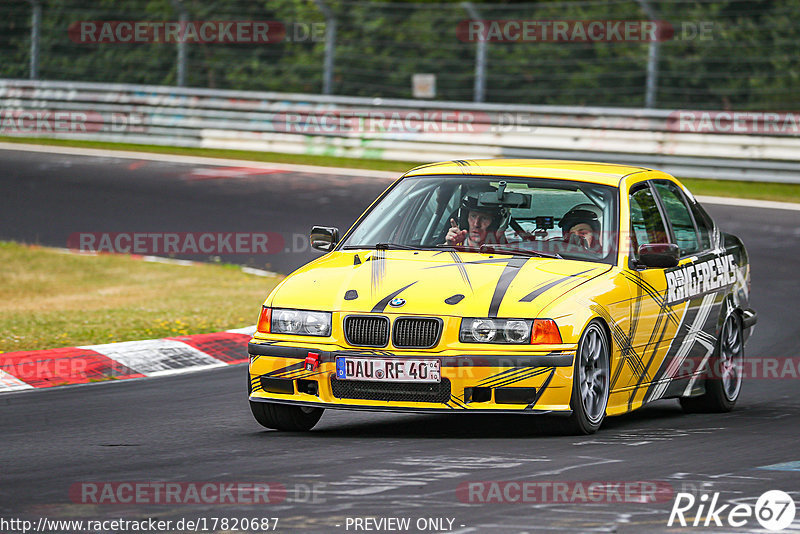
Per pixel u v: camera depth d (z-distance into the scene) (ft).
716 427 87.92
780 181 265.34
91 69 377.50
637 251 88.53
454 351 77.61
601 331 81.87
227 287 170.60
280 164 297.53
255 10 366.84
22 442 79.92
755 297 162.30
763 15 330.54
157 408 94.68
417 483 64.69
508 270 82.99
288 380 80.59
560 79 350.43
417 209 92.22
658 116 276.62
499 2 362.53
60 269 185.68
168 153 316.60
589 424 81.05
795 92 327.26
